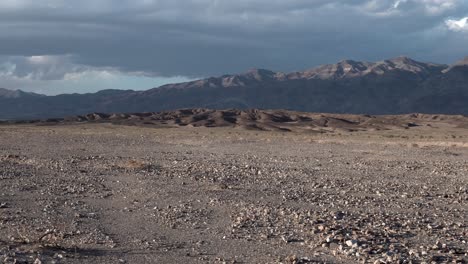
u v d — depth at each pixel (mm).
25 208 23219
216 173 37000
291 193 27953
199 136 89312
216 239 17844
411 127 178000
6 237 17609
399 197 27219
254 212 22234
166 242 17375
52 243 16578
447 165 44531
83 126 149625
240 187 30000
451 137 102250
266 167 41750
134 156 51781
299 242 17375
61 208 23359
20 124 169000
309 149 62406
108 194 27344
